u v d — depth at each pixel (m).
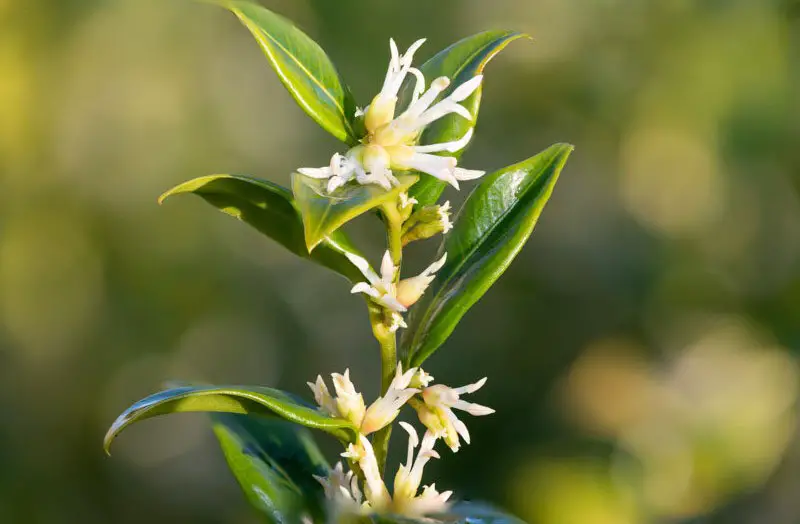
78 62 8.96
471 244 2.27
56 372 8.75
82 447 8.70
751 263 8.95
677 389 8.40
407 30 8.74
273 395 2.03
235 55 9.35
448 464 7.77
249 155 9.21
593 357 8.80
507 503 7.25
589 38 8.95
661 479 7.45
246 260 9.15
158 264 9.00
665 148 9.02
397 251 2.15
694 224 9.09
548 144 9.05
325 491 2.16
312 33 8.75
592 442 7.61
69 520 8.42
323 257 2.34
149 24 9.13
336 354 9.05
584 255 9.01
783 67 8.71
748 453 7.81
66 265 8.89
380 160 1.96
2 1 8.73
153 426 8.95
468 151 8.78
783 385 8.22
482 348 8.62
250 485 2.37
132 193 9.02
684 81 8.81
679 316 8.98
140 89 9.07
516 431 8.30
